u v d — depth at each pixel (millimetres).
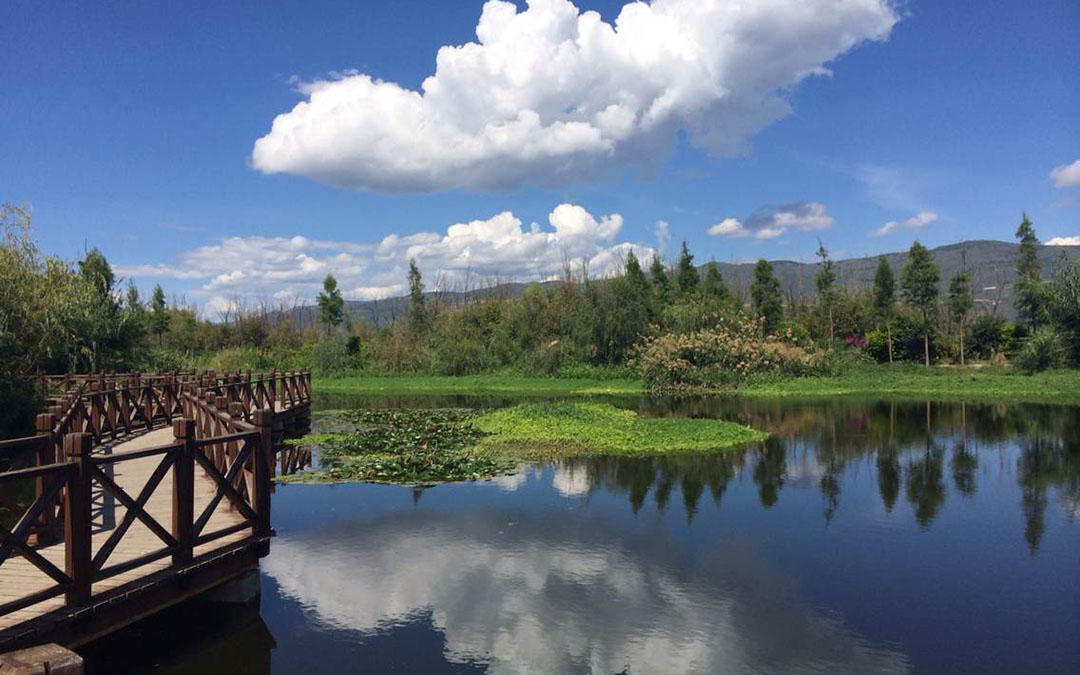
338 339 43312
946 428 18766
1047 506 10727
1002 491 11695
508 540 9203
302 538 9391
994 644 6215
